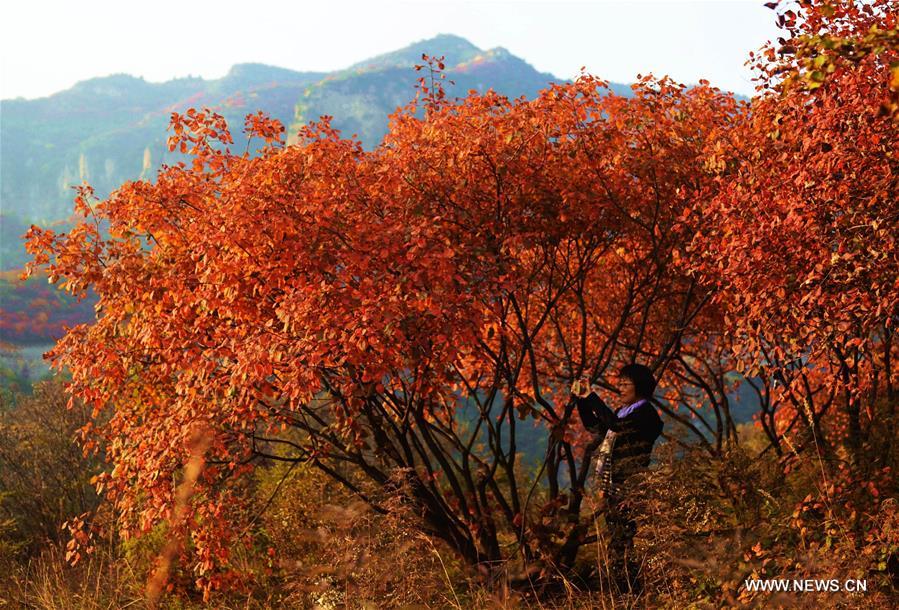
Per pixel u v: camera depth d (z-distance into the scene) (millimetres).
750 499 4867
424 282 4430
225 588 5242
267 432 5496
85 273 4988
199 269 4629
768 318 4098
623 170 5367
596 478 5141
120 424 5395
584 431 7102
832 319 3867
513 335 6453
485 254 4816
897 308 3906
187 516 4781
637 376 5277
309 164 4699
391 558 4383
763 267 4000
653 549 4422
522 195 5090
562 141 5250
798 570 3988
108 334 5348
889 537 3982
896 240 3586
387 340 4320
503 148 5059
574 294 6379
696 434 6027
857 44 3215
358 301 4422
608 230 5578
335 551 4473
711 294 5719
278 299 4645
